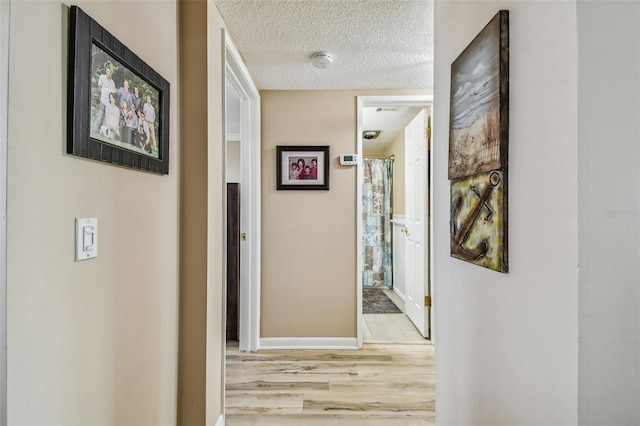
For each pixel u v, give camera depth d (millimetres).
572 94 691
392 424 1760
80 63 800
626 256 685
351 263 2715
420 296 3002
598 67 683
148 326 1191
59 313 769
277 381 2184
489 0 1032
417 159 3053
